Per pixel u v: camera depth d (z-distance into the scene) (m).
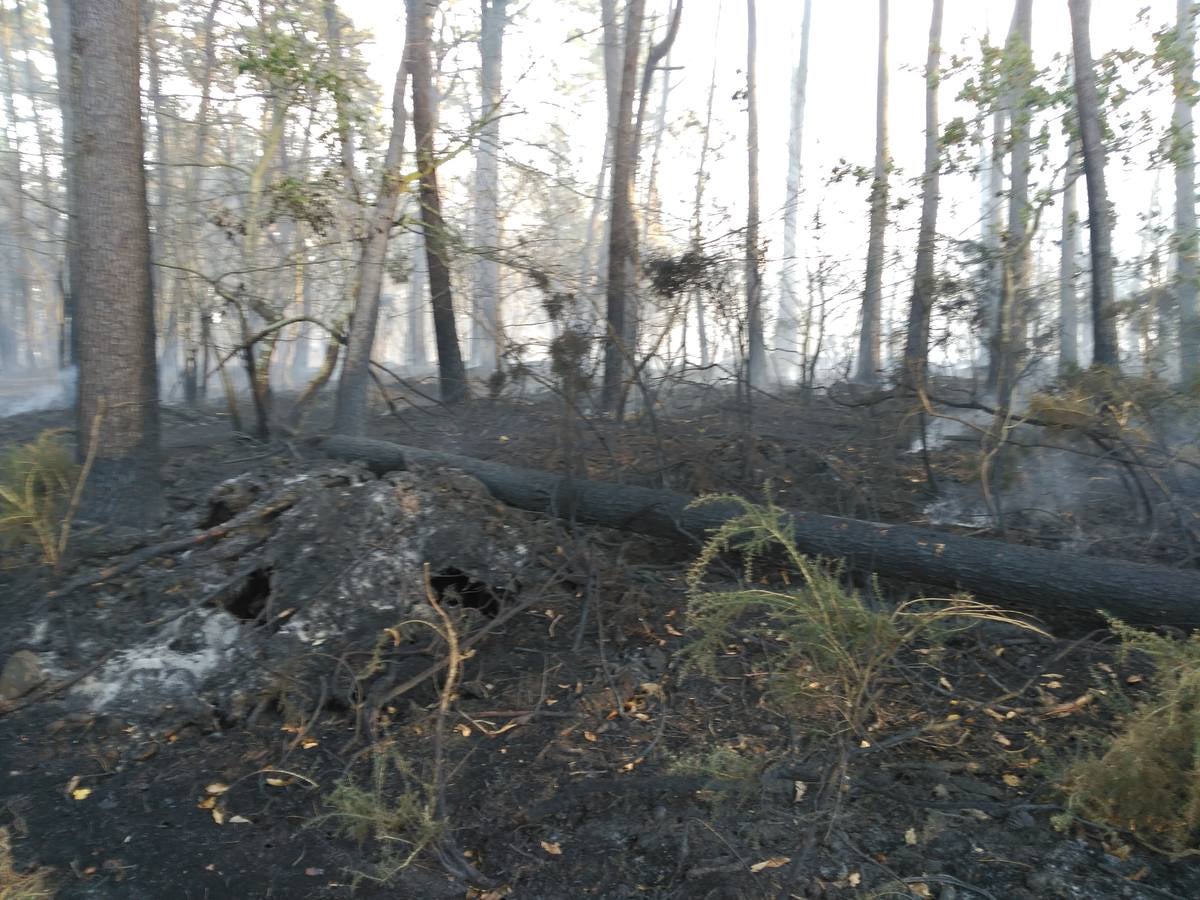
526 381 8.62
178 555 5.04
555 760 3.96
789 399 8.71
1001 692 4.37
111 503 5.39
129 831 3.51
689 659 4.29
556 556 5.57
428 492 5.48
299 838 3.50
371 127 8.03
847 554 5.10
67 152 10.54
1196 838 3.25
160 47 12.19
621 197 9.69
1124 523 5.94
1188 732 3.25
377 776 3.59
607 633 4.98
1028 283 8.62
